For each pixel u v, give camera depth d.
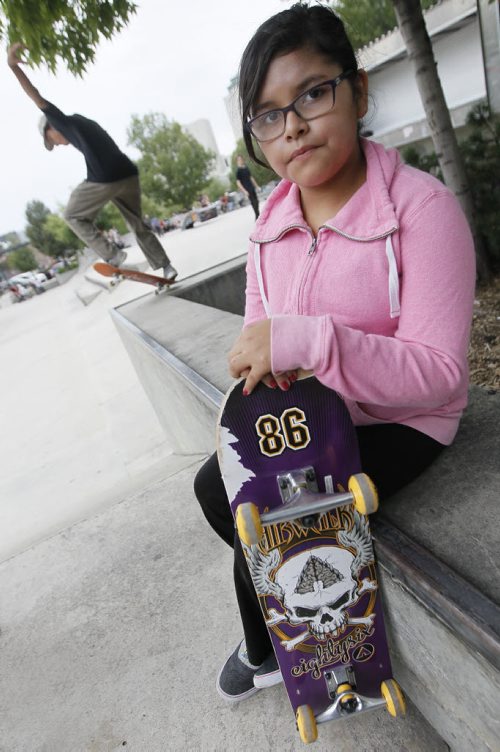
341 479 0.98
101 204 3.99
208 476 1.28
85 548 2.40
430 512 0.97
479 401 1.24
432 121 2.92
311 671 1.11
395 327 0.97
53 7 2.35
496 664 0.73
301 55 0.85
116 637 1.83
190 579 1.99
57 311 16.73
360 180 1.02
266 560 1.00
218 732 1.41
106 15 2.54
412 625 1.00
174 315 3.31
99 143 3.73
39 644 1.90
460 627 0.78
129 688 1.62
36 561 2.42
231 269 4.21
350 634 1.08
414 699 1.25
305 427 0.95
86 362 8.23
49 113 3.52
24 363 10.10
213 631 1.73
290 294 1.10
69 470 4.65
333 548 1.00
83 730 1.53
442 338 0.84
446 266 0.84
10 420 6.88
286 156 0.94
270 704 1.43
